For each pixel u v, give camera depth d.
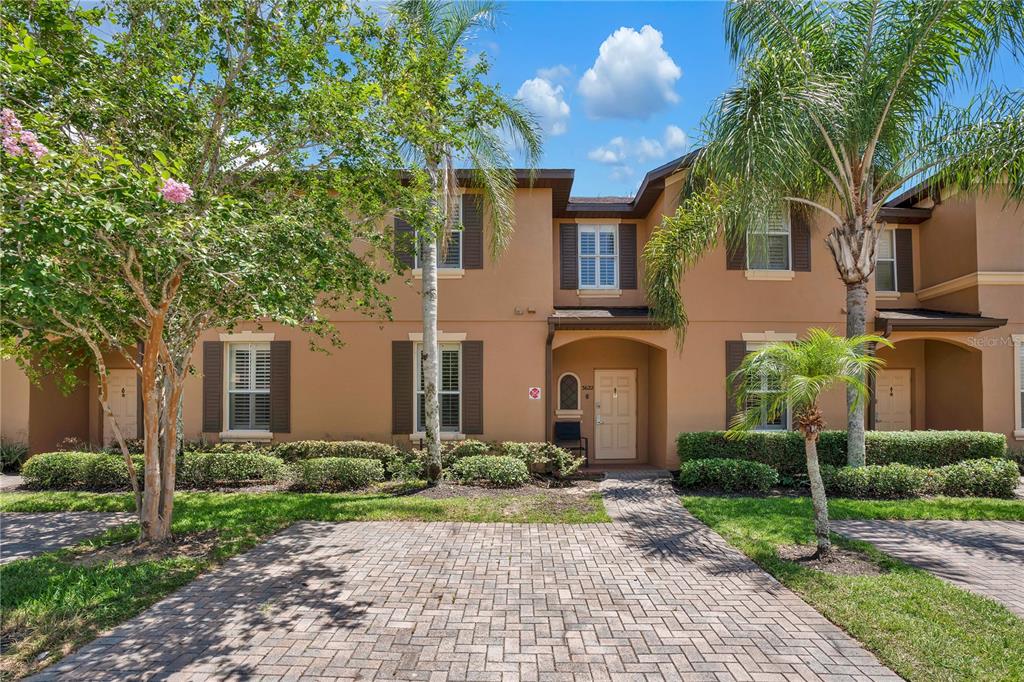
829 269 11.89
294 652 3.76
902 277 13.88
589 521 7.21
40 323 5.37
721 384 11.66
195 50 6.20
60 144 4.74
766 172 7.58
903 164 9.32
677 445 11.13
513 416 11.48
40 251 3.83
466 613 4.41
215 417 11.41
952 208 12.91
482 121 8.05
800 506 7.97
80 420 13.14
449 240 10.01
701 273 11.80
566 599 4.70
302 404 11.48
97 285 5.18
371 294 7.53
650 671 3.54
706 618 4.32
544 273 11.64
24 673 3.48
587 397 13.51
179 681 3.39
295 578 5.16
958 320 11.32
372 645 3.88
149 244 4.33
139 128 5.85
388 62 6.92
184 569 5.29
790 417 11.59
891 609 4.36
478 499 8.43
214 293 5.69
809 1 8.60
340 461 9.41
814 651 3.79
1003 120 8.28
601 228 13.24
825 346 5.56
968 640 3.85
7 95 4.71
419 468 10.12
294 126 6.57
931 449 10.33
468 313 11.59
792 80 7.59
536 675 3.50
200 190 5.57
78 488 9.44
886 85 8.61
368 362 11.57
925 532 6.76
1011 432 11.95
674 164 11.23
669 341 11.72
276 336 11.50
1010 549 6.10
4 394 11.80
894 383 14.11
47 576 5.08
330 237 6.34
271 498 8.43
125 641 3.90
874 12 8.55
